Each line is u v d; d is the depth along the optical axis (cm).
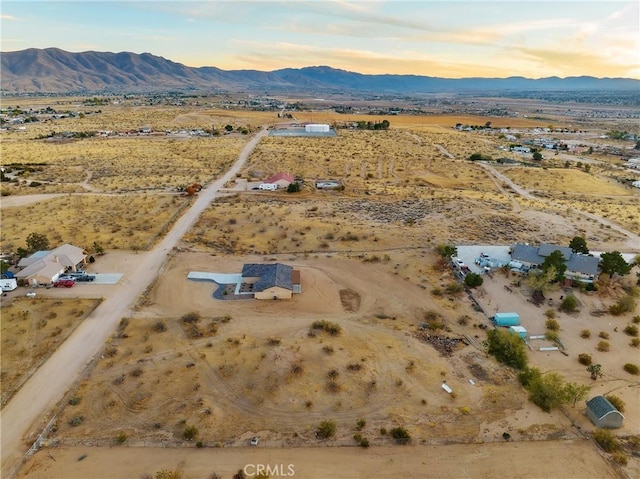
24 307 5456
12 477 3216
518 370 4488
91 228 8138
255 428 3672
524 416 3894
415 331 5103
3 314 5281
